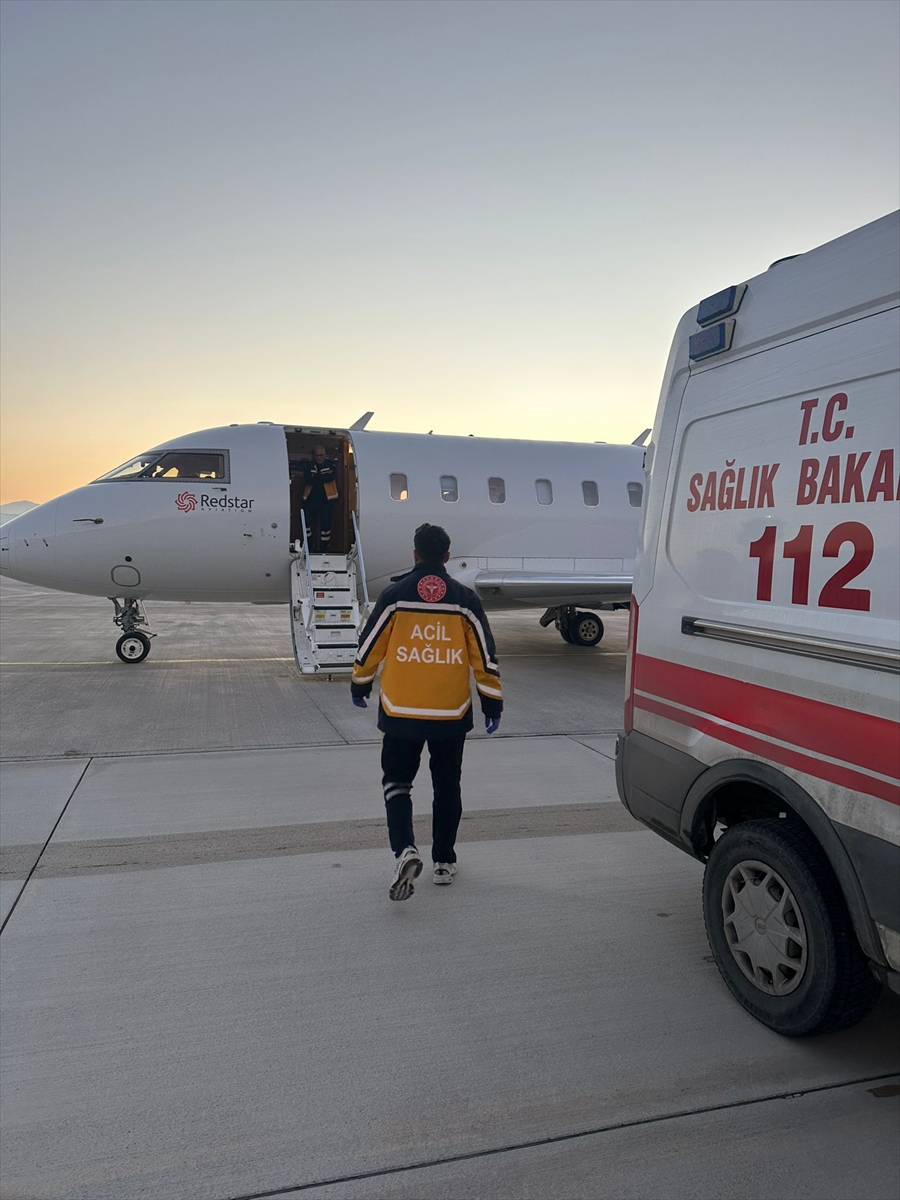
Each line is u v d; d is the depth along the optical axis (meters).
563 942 3.31
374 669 3.67
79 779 5.50
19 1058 2.51
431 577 3.62
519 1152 2.14
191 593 10.91
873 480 2.28
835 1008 2.47
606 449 12.97
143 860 4.11
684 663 3.08
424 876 3.95
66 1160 2.09
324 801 5.08
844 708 2.34
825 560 2.43
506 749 6.49
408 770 3.70
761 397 2.76
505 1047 2.60
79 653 11.88
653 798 3.26
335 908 3.59
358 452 11.27
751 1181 2.05
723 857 2.89
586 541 12.20
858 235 2.42
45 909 3.54
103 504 10.20
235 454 10.71
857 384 2.38
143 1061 2.50
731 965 2.87
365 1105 2.31
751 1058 2.56
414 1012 2.79
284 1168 2.07
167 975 3.01
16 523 10.30
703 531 3.02
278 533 10.68
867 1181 2.06
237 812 4.86
